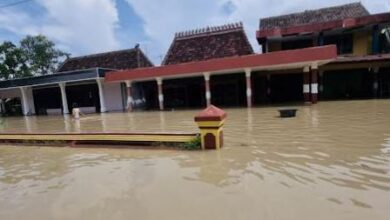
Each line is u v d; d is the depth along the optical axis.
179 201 4.18
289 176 4.85
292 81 22.61
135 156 7.00
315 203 3.79
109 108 25.89
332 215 3.46
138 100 26.02
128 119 16.95
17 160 7.60
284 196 4.07
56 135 9.27
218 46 23.92
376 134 7.72
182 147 7.41
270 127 10.00
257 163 5.70
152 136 7.86
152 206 4.08
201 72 19.14
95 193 4.74
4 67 33.88
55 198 4.66
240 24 24.27
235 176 5.04
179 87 24.78
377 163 5.25
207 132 7.02
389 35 20.80
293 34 20.48
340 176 4.71
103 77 23.66
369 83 21.14
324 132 8.46
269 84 22.56
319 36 20.97
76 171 6.10
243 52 22.66
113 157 7.07
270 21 24.30
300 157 5.93
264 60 17.30
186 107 23.33
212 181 4.88
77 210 4.14
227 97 23.36
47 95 28.77
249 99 18.59
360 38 20.84
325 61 16.70
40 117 24.95
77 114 20.19
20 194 4.98
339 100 19.22
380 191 4.05
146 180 5.19
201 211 3.81
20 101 31.23
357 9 22.14
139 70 21.41
